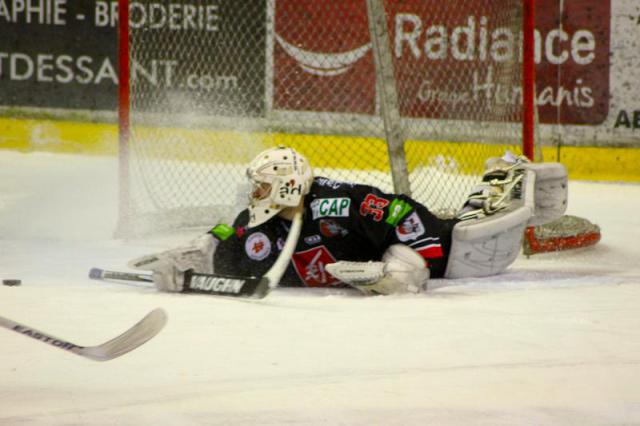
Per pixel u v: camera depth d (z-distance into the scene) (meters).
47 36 32.91
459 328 10.70
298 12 30.03
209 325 10.75
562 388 8.25
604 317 11.53
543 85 31.56
